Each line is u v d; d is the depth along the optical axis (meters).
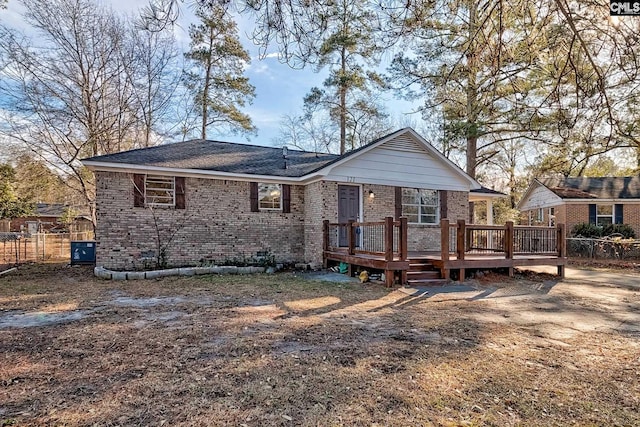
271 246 12.93
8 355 4.28
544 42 4.13
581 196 20.59
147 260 11.27
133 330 5.26
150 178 11.51
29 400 3.20
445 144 20.34
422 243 13.72
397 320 5.94
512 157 30.41
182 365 3.96
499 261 10.26
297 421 2.86
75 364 4.00
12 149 16.72
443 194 14.19
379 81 20.50
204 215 12.04
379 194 13.14
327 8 3.76
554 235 11.23
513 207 31.08
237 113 22.58
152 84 19.94
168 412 2.99
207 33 16.17
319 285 9.16
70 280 9.77
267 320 5.83
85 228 25.64
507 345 4.75
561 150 13.89
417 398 3.25
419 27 4.29
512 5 3.92
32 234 15.76
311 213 12.88
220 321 5.75
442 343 4.79
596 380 3.69
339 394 3.31
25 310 6.47
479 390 3.43
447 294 8.24
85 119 18.02
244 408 3.05
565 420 2.92
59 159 17.61
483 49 4.34
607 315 6.46
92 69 18.14
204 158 13.17
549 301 7.66
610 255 16.73
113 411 3.01
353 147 26.77
